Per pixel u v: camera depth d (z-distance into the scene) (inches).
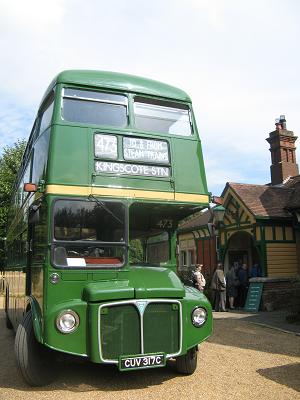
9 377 279.6
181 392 242.1
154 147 288.4
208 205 294.2
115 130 280.4
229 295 724.0
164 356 239.5
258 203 765.3
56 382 262.4
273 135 1000.2
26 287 313.7
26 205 352.2
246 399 231.8
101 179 268.4
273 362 313.1
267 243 723.4
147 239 311.7
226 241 818.8
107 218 265.6
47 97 299.1
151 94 301.4
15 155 1305.4
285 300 700.0
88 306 237.3
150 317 242.8
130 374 278.4
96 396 235.0
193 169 296.5
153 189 280.1
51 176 258.1
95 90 285.3
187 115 309.6
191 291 275.0
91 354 231.0
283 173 974.4
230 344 381.4
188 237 1003.3
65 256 253.0
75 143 267.4
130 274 267.0
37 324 242.7
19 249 401.7
